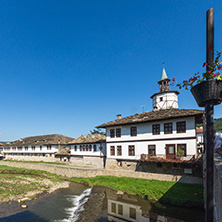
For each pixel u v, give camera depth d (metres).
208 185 2.87
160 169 20.52
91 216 13.22
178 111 21.12
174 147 19.84
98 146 30.75
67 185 23.03
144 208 14.20
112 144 26.44
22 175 29.17
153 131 21.91
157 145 21.28
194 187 16.06
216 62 2.87
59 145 43.53
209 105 2.93
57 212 14.29
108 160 26.59
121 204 15.36
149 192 16.48
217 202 4.67
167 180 18.84
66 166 31.89
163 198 15.08
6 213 14.01
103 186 20.81
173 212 13.02
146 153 22.22
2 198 17.12
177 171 19.00
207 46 2.98
